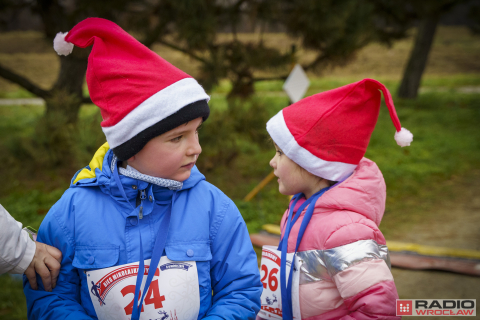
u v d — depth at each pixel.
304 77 4.39
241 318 1.26
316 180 1.58
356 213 1.45
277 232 4.61
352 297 1.33
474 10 13.39
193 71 7.48
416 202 5.96
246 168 6.82
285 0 5.28
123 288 1.17
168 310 1.16
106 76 1.18
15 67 21.27
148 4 4.96
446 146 8.96
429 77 22.56
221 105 11.02
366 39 5.72
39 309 1.25
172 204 1.25
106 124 1.21
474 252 4.08
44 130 5.82
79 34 1.22
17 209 5.20
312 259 1.45
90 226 1.24
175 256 1.21
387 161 7.86
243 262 1.34
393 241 4.59
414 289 3.45
